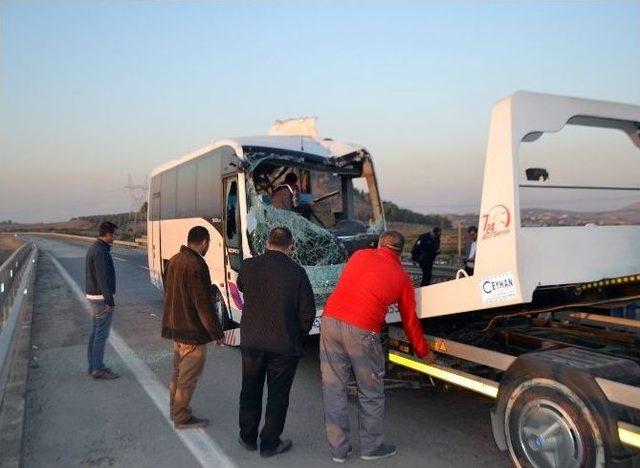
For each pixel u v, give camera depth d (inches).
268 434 172.9
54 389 245.0
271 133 378.6
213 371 277.1
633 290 180.1
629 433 123.9
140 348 324.2
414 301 171.9
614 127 172.7
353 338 165.2
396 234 175.9
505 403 150.6
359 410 171.8
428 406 216.4
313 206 327.3
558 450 135.9
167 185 472.1
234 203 318.0
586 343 177.6
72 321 411.8
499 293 153.3
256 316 170.7
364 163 348.5
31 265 744.3
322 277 278.2
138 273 810.8
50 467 168.9
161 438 190.4
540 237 151.1
